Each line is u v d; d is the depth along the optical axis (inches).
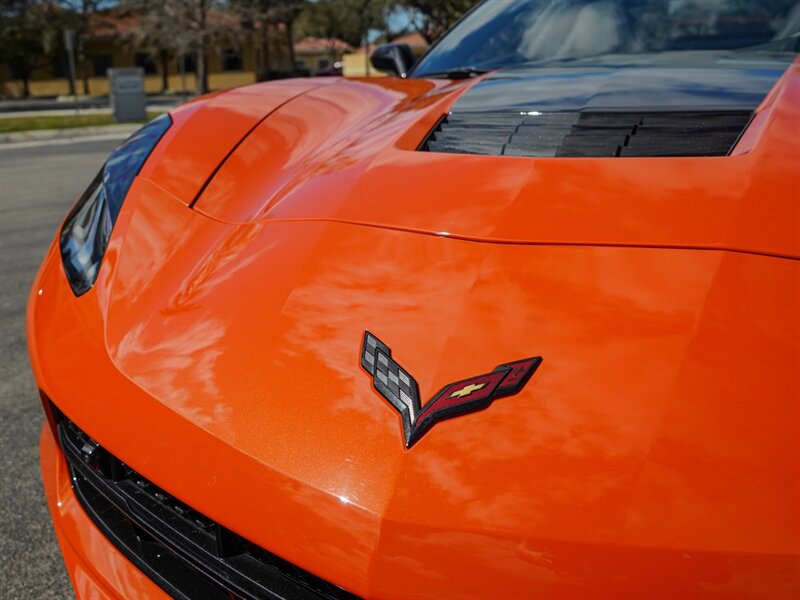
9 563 61.4
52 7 1540.4
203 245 47.9
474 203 41.8
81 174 318.7
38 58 1598.2
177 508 38.9
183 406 36.4
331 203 45.6
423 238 40.3
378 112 63.6
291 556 31.5
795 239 35.4
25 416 87.4
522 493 28.2
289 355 36.0
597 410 29.8
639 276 34.9
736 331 31.6
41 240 183.5
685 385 29.9
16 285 143.4
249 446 33.4
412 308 36.2
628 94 54.8
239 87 72.7
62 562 61.5
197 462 34.7
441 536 28.5
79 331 45.7
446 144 51.5
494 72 69.2
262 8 1407.5
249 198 52.5
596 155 45.9
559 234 38.2
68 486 50.1
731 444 27.9
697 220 37.3
